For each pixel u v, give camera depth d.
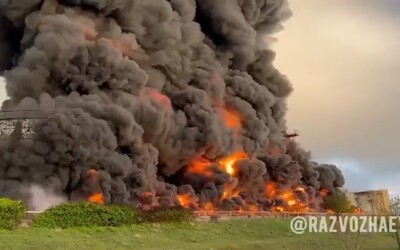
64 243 24.19
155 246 26.55
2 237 23.48
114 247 25.20
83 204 30.22
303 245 31.05
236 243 29.17
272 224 39.09
